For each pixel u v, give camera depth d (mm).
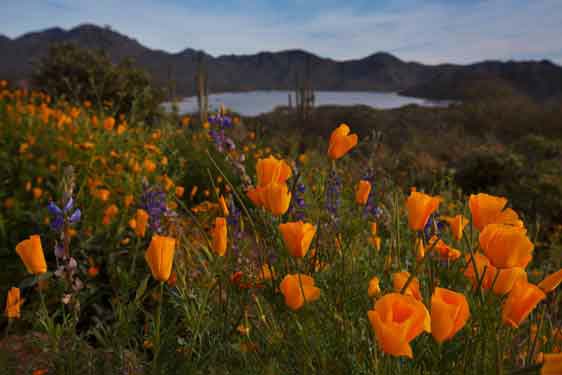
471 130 28484
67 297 1424
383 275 1619
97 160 4723
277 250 1533
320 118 35531
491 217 1118
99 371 1424
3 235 3027
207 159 5438
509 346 1267
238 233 1863
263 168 1354
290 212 1891
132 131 6145
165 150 5543
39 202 3725
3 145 5059
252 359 1342
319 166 3902
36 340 1686
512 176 8211
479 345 1149
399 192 2520
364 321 1323
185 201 4957
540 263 3408
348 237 1751
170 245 1126
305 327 1253
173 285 1647
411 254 1907
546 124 25828
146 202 2371
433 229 1696
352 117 35781
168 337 1413
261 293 1459
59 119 5766
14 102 7121
